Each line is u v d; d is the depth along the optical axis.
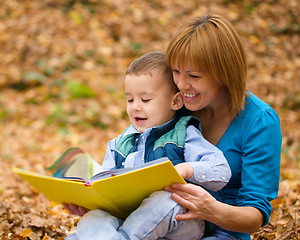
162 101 2.73
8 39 10.49
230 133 2.67
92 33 10.53
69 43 10.29
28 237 3.49
